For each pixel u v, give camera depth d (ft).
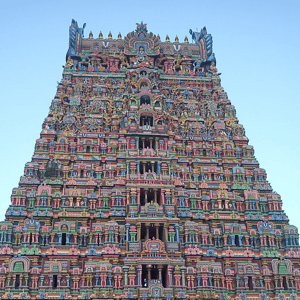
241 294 162.61
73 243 168.66
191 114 217.15
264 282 167.12
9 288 155.63
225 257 170.40
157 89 221.87
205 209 184.34
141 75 228.63
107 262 162.50
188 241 172.55
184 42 263.70
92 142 199.21
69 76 230.27
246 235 176.14
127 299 156.15
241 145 207.51
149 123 205.16
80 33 262.88
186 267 164.55
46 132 200.13
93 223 176.76
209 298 159.74
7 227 167.73
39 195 178.70
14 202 176.45
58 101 216.13
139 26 252.01
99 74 233.76
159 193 182.60
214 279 164.35
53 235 169.37
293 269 169.78
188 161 197.88
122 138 198.49
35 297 156.56
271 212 184.44
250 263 169.68
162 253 165.17
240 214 183.83
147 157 189.16
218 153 203.00
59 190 183.21
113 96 222.69
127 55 242.17
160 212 174.70
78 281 160.45
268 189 191.01
